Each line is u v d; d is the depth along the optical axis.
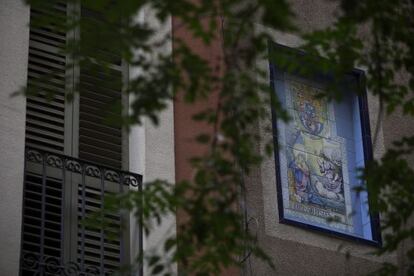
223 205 14.84
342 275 20.25
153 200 15.41
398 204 15.61
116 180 19.72
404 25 15.39
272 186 20.36
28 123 19.75
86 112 20.20
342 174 21.08
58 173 19.48
